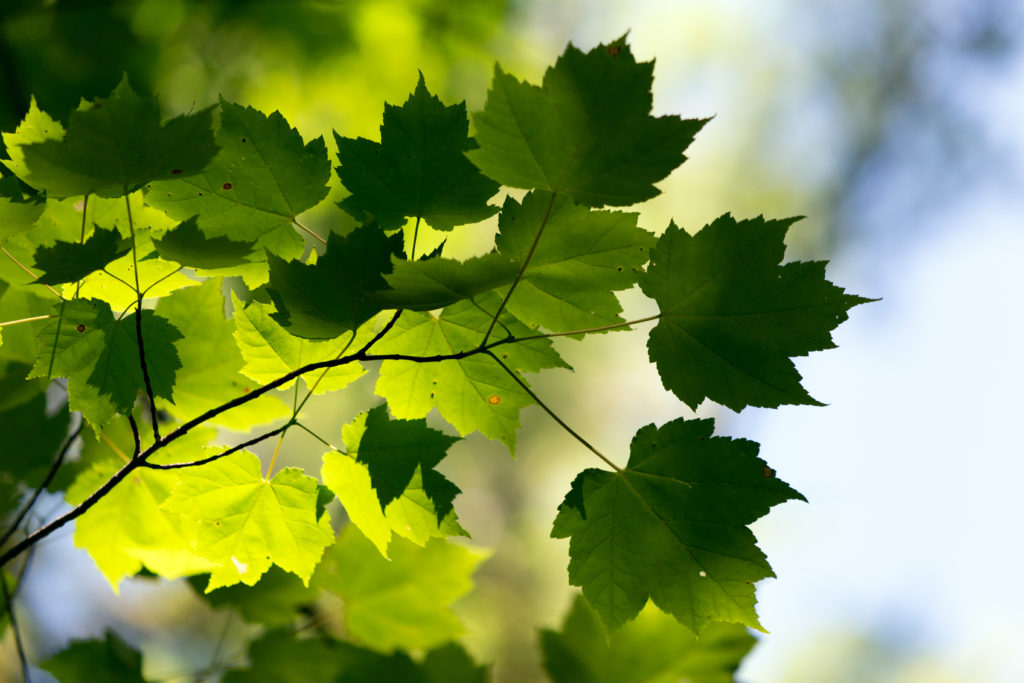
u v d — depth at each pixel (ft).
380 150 3.90
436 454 3.93
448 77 10.75
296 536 3.93
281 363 3.94
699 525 3.92
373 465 3.92
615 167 3.78
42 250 3.78
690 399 3.92
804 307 3.87
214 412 3.86
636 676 4.53
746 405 3.91
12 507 4.32
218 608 4.50
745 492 3.90
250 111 3.87
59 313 3.87
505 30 10.50
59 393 4.38
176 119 3.74
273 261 3.77
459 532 3.93
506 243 3.88
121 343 3.90
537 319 3.93
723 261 3.88
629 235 3.88
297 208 3.91
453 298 3.80
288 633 4.52
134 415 4.30
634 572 3.94
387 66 10.37
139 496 4.33
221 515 3.92
